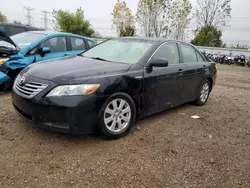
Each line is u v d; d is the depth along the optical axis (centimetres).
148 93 406
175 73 457
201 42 3200
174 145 367
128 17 3056
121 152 333
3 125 387
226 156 347
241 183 287
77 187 258
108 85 341
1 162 291
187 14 2881
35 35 670
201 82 560
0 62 551
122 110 370
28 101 323
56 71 344
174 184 276
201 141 390
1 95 551
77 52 701
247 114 555
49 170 283
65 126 318
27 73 360
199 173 300
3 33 564
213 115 527
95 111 331
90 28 3438
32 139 349
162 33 2928
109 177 279
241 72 1557
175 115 504
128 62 410
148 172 294
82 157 314
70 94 313
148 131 409
